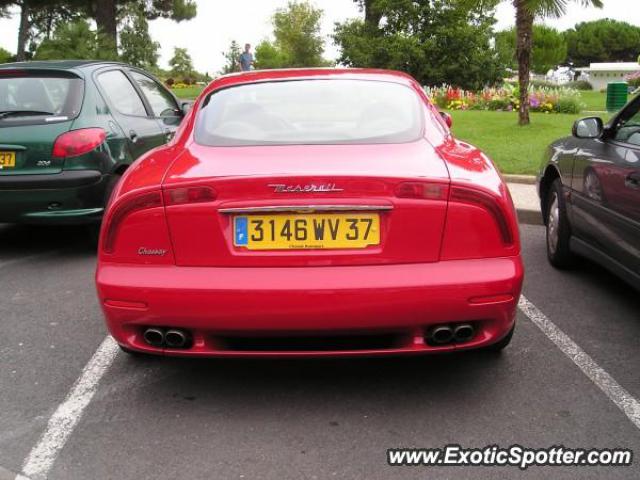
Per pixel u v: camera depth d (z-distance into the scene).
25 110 5.59
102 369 3.55
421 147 3.20
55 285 5.04
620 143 4.22
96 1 28.91
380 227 2.83
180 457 2.73
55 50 22.72
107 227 2.96
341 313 2.77
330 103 3.59
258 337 2.86
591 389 3.27
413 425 2.95
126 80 6.58
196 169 2.99
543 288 4.83
